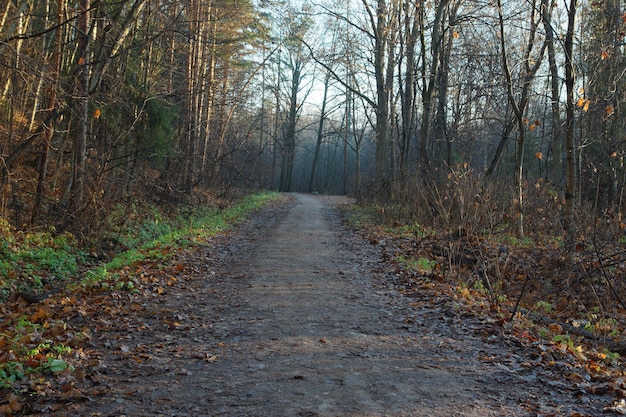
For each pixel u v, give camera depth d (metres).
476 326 7.66
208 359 6.06
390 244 15.90
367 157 78.25
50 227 13.84
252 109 39.06
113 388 5.19
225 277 11.20
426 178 20.38
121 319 7.74
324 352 6.39
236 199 31.16
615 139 17.61
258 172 47.75
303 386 5.30
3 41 10.98
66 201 14.99
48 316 7.61
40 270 11.39
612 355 7.39
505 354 6.43
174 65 21.03
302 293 9.69
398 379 5.54
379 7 27.81
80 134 14.55
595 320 9.41
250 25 26.56
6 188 13.83
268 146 68.94
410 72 25.47
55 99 13.81
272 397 5.02
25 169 17.12
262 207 31.28
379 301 9.24
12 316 7.79
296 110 61.09
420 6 22.23
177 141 23.05
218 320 7.86
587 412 4.78
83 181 14.77
